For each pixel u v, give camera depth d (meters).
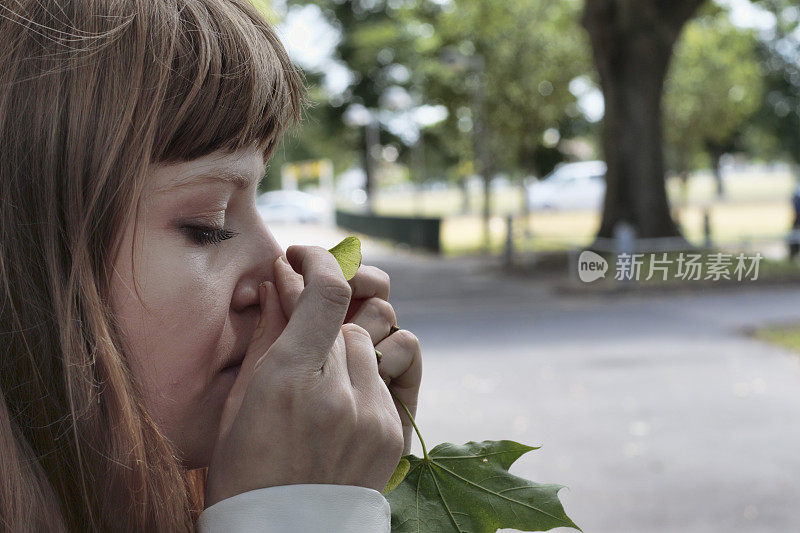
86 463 0.43
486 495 0.55
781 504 4.00
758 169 53.25
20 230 0.43
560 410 5.75
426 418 5.61
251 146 0.49
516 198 48.72
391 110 33.00
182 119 0.44
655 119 13.24
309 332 0.47
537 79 20.61
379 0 31.47
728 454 4.74
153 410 0.46
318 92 30.52
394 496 0.56
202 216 0.46
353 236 0.57
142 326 0.45
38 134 0.43
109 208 0.43
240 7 0.51
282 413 0.46
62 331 0.42
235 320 0.49
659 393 6.13
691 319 9.12
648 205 12.98
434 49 21.05
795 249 12.05
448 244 21.30
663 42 13.06
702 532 3.72
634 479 4.40
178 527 0.46
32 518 0.42
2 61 0.43
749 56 33.75
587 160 38.91
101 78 0.43
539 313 10.14
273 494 0.45
